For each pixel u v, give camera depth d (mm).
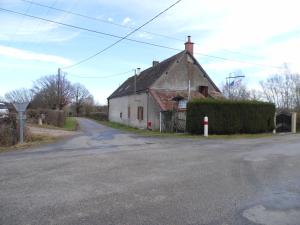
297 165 9508
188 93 30141
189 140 17312
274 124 25203
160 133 23000
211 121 21688
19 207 5422
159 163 9656
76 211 5223
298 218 5031
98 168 8820
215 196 6145
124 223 4711
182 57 31422
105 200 5824
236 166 9227
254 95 58344
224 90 58031
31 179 7477
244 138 19281
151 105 29094
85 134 21844
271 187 6875
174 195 6180
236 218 4980
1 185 6914
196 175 7969
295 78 52188
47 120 32156
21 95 66688
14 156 11336
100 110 78875
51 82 64125
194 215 5078
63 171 8406
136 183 7105
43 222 4742
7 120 16438
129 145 14695
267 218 5008
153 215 5059
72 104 88750
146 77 34719
